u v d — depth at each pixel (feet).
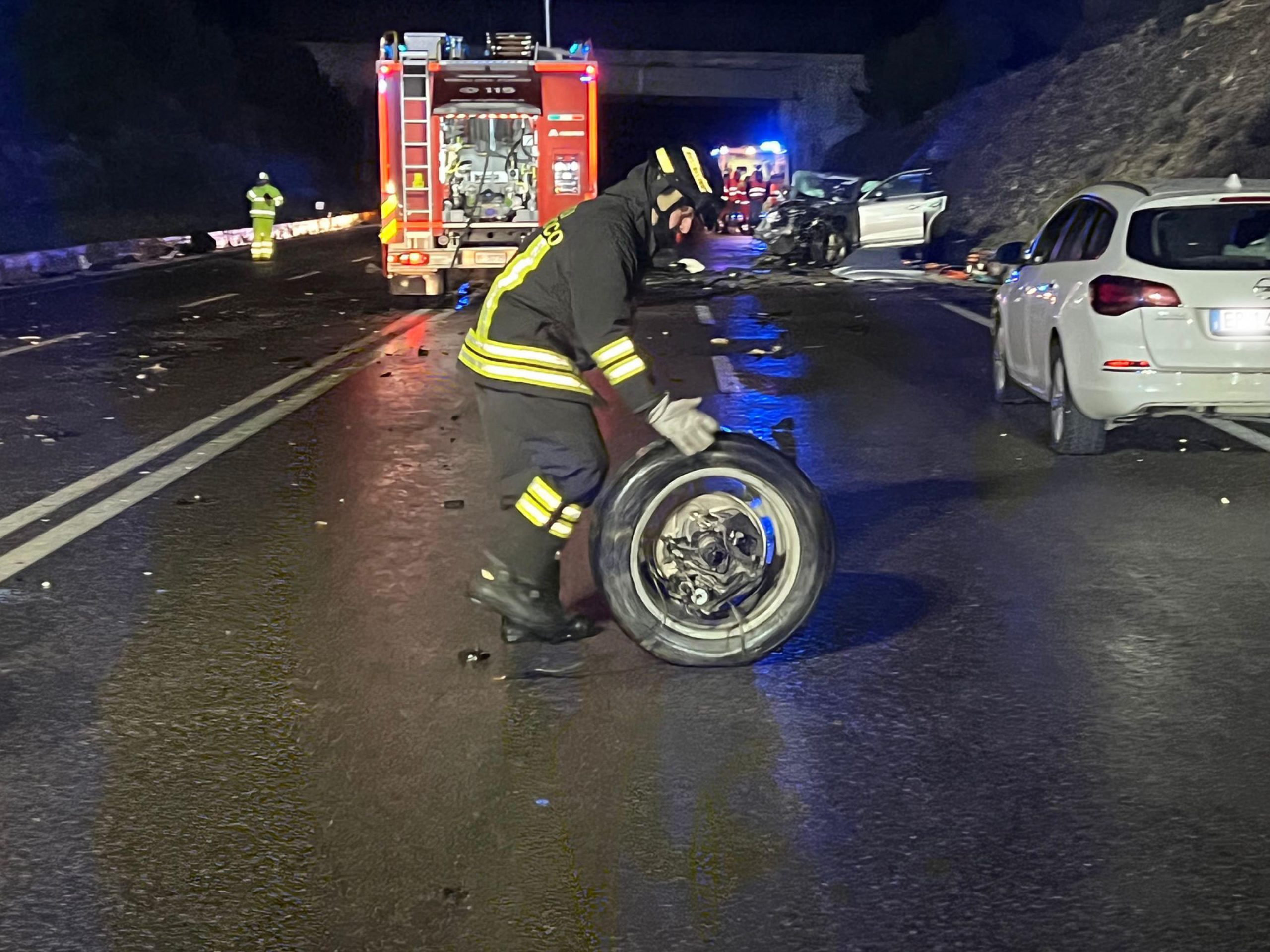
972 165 122.21
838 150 194.70
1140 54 109.91
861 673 18.93
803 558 18.98
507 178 69.67
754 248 106.42
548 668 19.16
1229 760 16.01
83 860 13.98
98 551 25.43
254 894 13.29
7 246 115.03
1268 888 13.20
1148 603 21.79
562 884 13.42
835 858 13.87
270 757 16.37
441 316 65.41
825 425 37.09
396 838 14.35
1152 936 12.41
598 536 18.70
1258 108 84.94
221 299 73.92
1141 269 30.09
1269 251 31.01
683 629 19.01
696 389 43.29
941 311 64.23
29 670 19.36
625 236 17.69
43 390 43.93
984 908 12.91
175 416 39.09
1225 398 29.89
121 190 166.09
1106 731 16.87
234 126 206.18
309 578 23.65
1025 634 20.45
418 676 18.94
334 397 42.01
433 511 28.17
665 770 15.92
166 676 19.07
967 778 15.62
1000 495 28.96
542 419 18.47
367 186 231.91
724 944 12.37
